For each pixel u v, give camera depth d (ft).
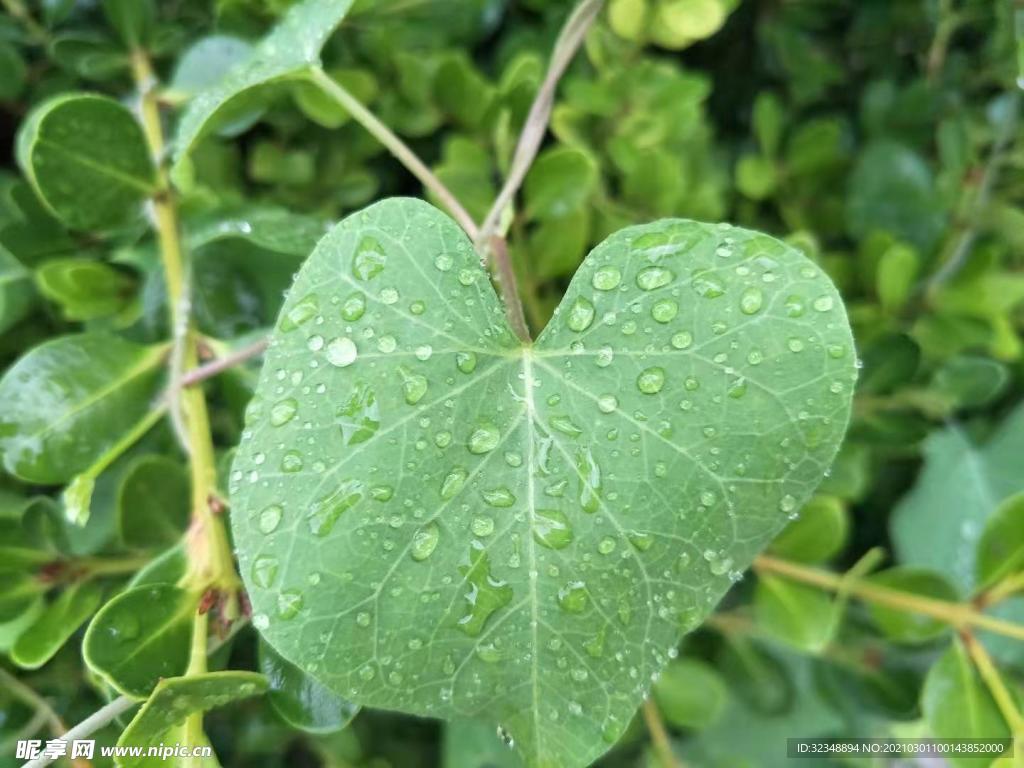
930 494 0.76
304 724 0.47
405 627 0.42
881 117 0.79
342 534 0.42
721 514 0.43
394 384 0.43
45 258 0.63
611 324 0.44
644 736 0.76
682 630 0.43
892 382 0.67
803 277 0.43
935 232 0.75
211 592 0.47
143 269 0.64
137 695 0.44
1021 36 0.65
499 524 0.43
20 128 0.72
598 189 0.70
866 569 0.62
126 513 0.57
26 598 0.54
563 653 0.43
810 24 0.81
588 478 0.43
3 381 0.53
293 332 0.43
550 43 0.73
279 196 0.72
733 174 0.84
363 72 0.68
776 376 0.42
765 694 0.77
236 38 0.65
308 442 0.42
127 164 0.58
